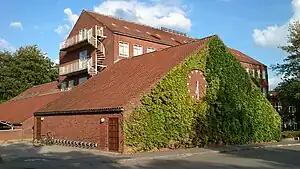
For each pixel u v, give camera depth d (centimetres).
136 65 3097
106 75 3309
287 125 5634
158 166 1709
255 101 3136
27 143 3328
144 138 2345
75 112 2786
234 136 2889
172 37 5231
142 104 2369
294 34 4856
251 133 3045
